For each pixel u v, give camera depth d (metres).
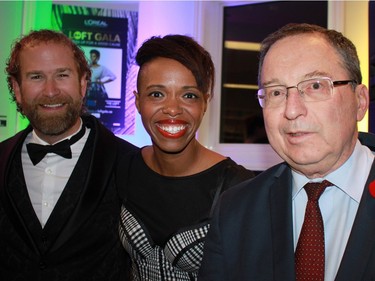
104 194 1.62
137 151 1.68
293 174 1.09
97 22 2.97
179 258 1.38
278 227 1.04
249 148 3.16
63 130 1.67
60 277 1.53
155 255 1.43
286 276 0.97
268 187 1.14
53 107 1.63
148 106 1.41
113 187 1.65
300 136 0.96
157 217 1.44
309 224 0.99
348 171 1.00
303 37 0.98
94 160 1.66
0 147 1.75
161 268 1.43
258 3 3.13
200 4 2.99
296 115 0.95
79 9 2.96
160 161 1.47
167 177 1.47
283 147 1.01
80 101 1.71
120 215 1.56
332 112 0.94
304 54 0.96
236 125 3.24
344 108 0.95
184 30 2.98
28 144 1.69
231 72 3.25
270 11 3.13
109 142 1.74
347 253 0.91
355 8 2.58
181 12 2.98
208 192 1.42
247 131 3.22
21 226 1.54
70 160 1.71
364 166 1.01
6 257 1.57
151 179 1.50
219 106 3.24
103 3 2.98
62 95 1.63
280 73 0.98
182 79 1.38
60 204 1.59
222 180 1.43
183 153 1.44
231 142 3.24
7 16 2.91
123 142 1.80
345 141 0.97
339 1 2.63
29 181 1.67
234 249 1.11
